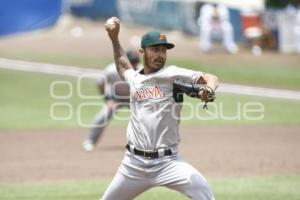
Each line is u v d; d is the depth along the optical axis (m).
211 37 96.75
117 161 41.44
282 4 121.94
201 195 20.27
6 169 39.31
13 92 73.62
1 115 62.69
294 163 40.66
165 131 20.62
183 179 20.36
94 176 36.84
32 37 105.56
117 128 57.19
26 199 30.80
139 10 111.81
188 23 109.62
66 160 42.00
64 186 33.94
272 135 52.97
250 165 39.94
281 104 70.31
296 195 31.12
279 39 102.50
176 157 20.84
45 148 46.91
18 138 51.69
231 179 35.44
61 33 107.75
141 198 30.61
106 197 21.69
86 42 101.00
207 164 40.31
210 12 96.50
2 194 32.06
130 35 103.88
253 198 30.42
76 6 114.38
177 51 96.50
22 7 106.62
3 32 105.81
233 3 112.38
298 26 101.94
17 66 86.31
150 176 20.88
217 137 52.00
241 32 104.25
